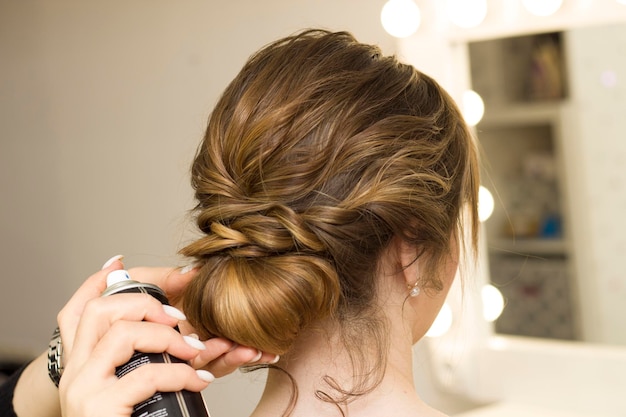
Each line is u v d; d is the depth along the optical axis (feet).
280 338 2.03
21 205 7.07
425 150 2.15
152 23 5.94
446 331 4.83
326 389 2.18
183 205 5.80
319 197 2.06
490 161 4.72
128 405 1.92
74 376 1.98
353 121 2.07
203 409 2.03
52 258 6.86
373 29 4.83
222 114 2.19
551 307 4.69
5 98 7.07
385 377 2.21
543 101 4.59
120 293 2.14
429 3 4.73
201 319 2.09
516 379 4.81
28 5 6.79
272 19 5.25
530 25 4.54
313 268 2.00
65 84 6.59
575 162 4.56
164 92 5.90
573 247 4.61
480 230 4.76
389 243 2.18
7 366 6.71
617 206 4.50
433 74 4.75
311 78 2.10
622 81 4.43
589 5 4.41
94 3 6.31
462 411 4.96
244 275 2.00
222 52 5.53
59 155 6.70
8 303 7.29
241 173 2.10
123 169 6.22
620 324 4.53
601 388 4.59
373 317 2.18
